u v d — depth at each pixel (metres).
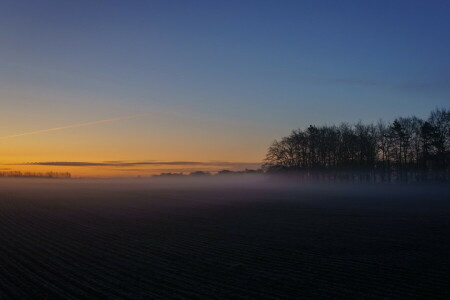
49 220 37.16
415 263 18.30
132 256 20.33
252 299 13.09
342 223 33.31
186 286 14.66
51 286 14.77
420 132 82.75
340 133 99.94
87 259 19.69
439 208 44.66
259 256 20.25
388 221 34.12
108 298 13.27
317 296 13.38
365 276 15.95
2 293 13.92
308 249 22.05
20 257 20.25
